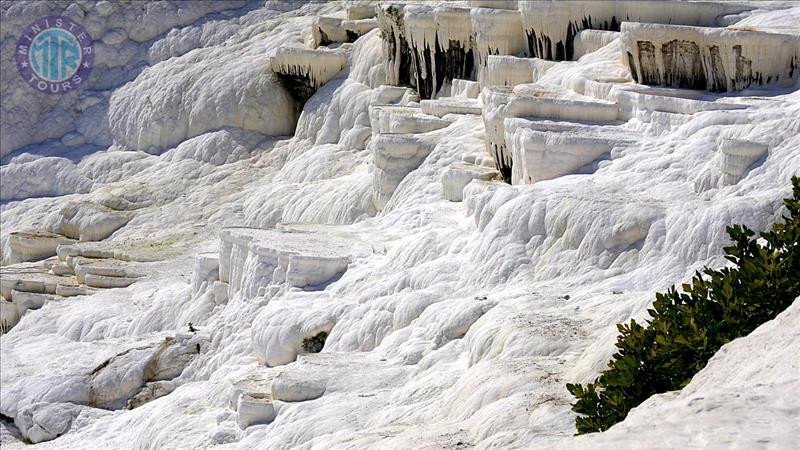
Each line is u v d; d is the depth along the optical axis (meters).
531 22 95.25
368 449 43.34
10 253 123.12
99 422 75.81
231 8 153.75
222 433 59.88
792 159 59.03
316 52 127.69
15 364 88.31
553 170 71.44
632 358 34.25
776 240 37.19
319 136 123.38
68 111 149.00
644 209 59.97
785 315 30.03
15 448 76.50
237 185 124.00
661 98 73.25
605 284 58.31
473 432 41.00
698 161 64.75
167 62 146.62
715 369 29.80
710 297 36.38
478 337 53.12
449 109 96.69
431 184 87.19
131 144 141.38
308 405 56.53
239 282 84.69
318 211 103.56
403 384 57.03
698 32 77.69
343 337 67.31
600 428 33.66
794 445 19.86
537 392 41.66
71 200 126.62
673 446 20.47
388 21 115.00
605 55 87.56
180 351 79.75
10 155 146.12
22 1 152.25
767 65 75.38
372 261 76.00
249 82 133.75
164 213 121.19
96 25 151.75
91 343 89.25
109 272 105.12
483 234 67.31
